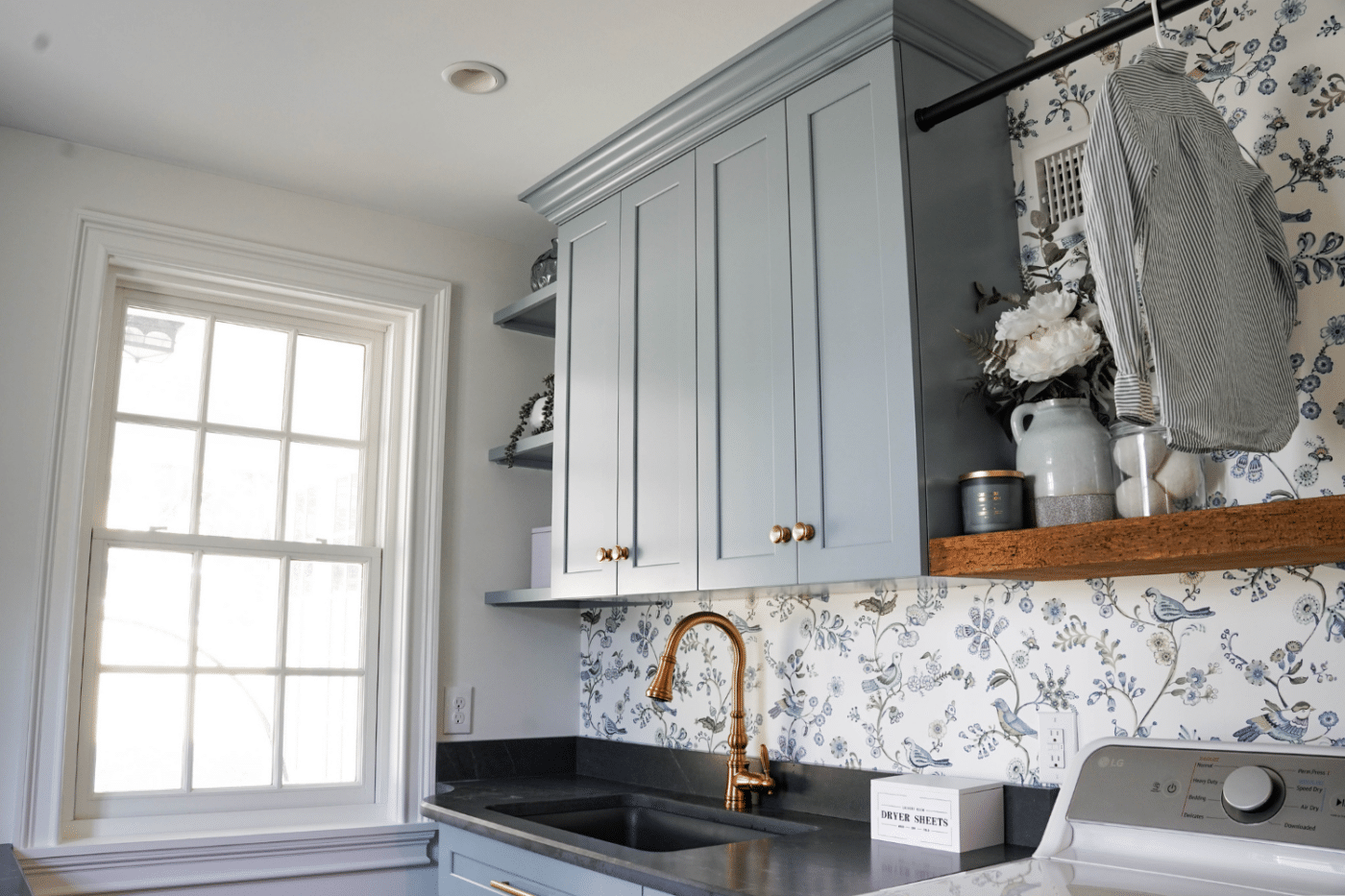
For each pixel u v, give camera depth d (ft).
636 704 9.06
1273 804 4.19
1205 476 4.84
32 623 7.17
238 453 8.55
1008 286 6.18
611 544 7.41
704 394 6.75
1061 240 6.15
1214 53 5.52
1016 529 5.23
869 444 5.61
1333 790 4.08
